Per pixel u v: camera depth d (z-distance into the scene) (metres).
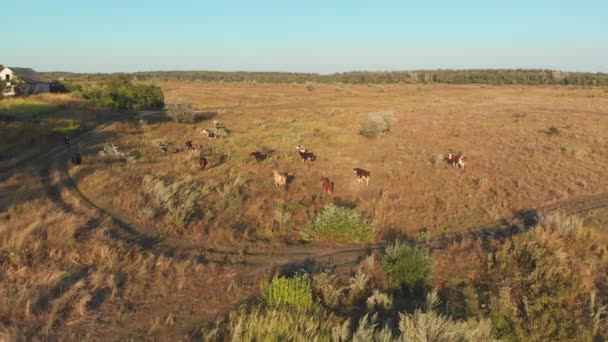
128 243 14.65
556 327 10.18
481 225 18.09
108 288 11.41
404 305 11.38
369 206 20.20
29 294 10.64
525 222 18.02
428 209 19.92
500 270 12.62
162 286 11.74
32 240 13.57
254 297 11.35
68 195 19.59
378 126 37.72
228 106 65.62
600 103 65.94
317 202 20.77
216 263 13.77
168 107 46.72
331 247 15.73
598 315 10.24
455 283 12.26
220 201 19.52
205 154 30.70
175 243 15.25
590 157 29.44
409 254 12.62
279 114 54.19
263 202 20.31
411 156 30.36
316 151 32.16
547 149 32.12
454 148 33.16
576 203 20.45
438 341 9.01
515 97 79.38
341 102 71.31
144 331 9.73
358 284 11.81
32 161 26.59
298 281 11.23
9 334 9.18
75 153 25.75
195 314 10.55
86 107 51.31
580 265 12.70
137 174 23.34
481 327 9.50
